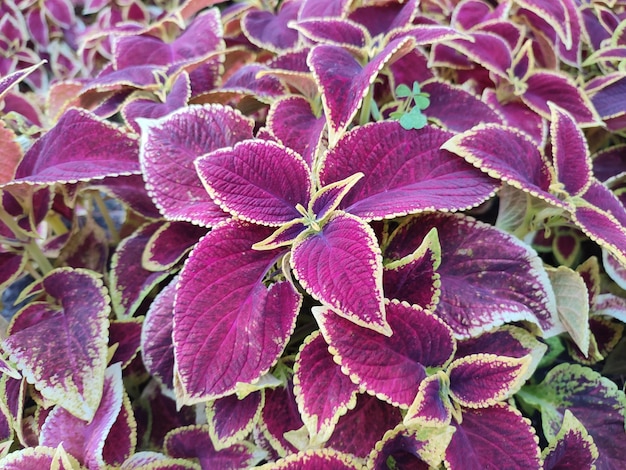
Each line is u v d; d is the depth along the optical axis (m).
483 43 0.32
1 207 0.26
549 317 0.22
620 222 0.25
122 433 0.23
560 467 0.21
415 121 0.23
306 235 0.21
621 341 0.28
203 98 0.30
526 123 0.31
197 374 0.19
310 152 0.25
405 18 0.29
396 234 0.24
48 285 0.26
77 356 0.23
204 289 0.20
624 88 0.33
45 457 0.21
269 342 0.20
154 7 0.59
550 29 0.36
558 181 0.25
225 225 0.21
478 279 0.23
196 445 0.23
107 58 0.53
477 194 0.22
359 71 0.25
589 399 0.24
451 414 0.19
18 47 0.58
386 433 0.19
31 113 0.38
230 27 0.40
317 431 0.19
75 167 0.24
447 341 0.20
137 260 0.27
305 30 0.28
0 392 0.24
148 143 0.23
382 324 0.17
